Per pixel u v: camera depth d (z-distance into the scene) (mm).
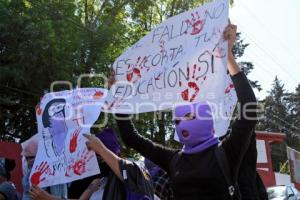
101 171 3840
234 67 3072
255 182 3238
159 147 3447
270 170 22125
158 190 3881
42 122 4051
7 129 15211
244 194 3164
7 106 14750
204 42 3428
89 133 3746
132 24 22500
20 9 14078
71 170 3748
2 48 13125
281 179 23891
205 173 2951
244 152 2982
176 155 3221
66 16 15734
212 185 2938
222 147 3010
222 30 3277
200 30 3492
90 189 3746
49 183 3832
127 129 3625
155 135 19672
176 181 3053
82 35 15859
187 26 3582
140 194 3469
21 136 15375
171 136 19547
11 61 13219
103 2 21141
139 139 3551
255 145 3246
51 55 13258
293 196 12641
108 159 3500
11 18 12984
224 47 3133
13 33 12906
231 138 2973
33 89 13609
